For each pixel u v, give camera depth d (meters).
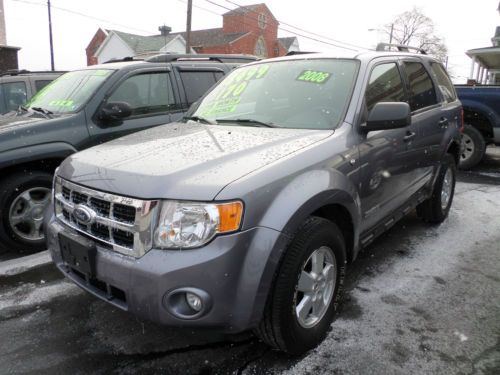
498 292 3.26
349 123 2.88
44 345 2.67
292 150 2.50
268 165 2.29
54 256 2.67
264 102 3.31
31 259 3.91
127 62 5.16
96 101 4.46
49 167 4.18
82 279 2.49
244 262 2.07
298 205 2.24
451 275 3.54
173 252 2.04
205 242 2.02
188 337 2.74
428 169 4.13
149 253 2.07
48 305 3.13
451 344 2.62
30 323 2.90
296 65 3.53
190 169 2.21
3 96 7.11
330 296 2.68
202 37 47.84
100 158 2.55
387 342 2.65
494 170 7.75
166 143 2.72
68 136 4.17
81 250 2.30
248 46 46.75
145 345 2.67
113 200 2.19
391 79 3.54
